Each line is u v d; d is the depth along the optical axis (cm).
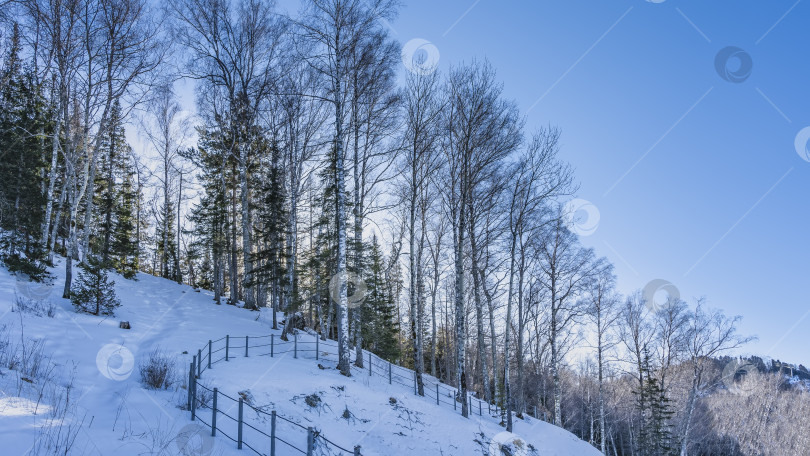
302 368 1519
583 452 2002
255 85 2320
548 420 3381
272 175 2233
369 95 1872
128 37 1686
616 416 4300
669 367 3334
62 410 728
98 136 1722
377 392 1560
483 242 2164
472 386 3697
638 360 3145
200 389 1095
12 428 599
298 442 1026
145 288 2431
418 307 2097
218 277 2545
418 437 1377
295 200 2159
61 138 2378
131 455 638
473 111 1797
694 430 4097
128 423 770
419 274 2211
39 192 2064
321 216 2202
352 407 1365
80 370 988
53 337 1166
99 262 1608
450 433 1504
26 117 2103
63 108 1789
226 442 839
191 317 1936
